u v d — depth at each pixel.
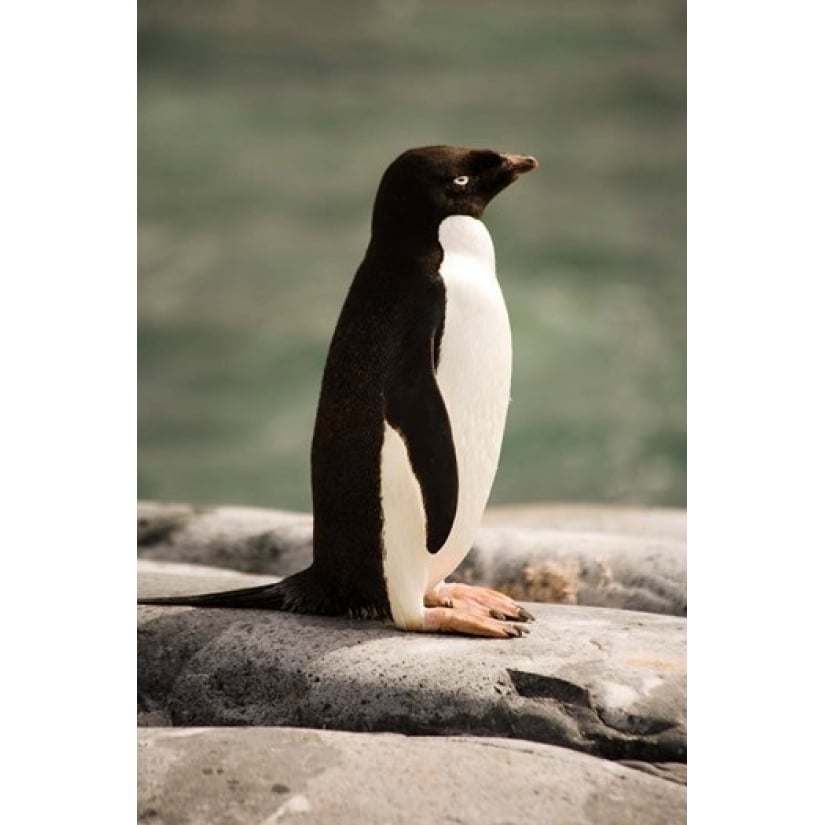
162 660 11.72
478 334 11.24
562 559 14.76
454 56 76.56
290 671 11.09
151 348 42.69
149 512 17.50
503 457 35.16
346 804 9.19
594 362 41.00
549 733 10.29
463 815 9.11
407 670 10.76
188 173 58.97
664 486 33.06
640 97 67.50
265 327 44.53
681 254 49.22
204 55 77.31
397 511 11.09
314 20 85.19
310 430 38.16
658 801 9.38
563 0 88.75
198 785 9.41
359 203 55.47
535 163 11.82
